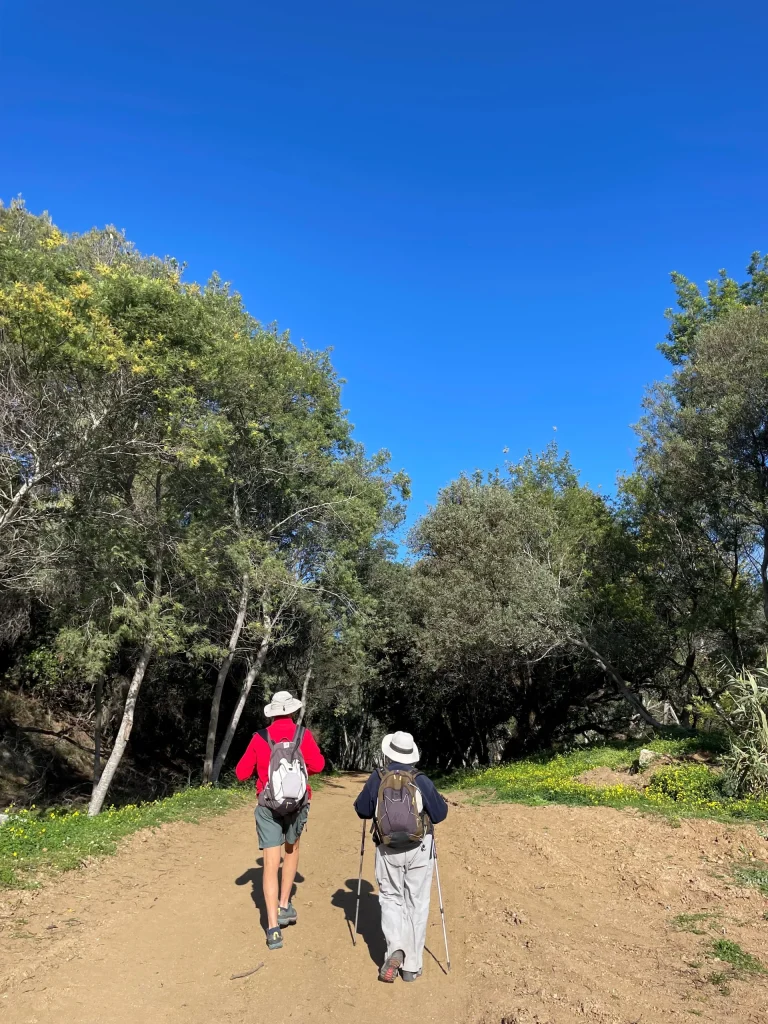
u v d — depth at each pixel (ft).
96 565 41.60
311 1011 12.20
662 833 26.09
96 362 33.01
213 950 14.84
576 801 36.11
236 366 43.47
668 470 54.54
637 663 70.33
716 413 48.52
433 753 119.75
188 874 21.39
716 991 12.76
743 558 58.23
